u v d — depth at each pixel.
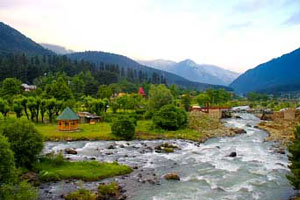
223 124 128.88
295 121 136.62
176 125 101.69
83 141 85.12
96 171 51.28
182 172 54.19
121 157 65.56
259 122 145.75
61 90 146.00
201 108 171.00
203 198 41.53
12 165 31.55
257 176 52.03
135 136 91.00
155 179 49.53
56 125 108.19
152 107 133.00
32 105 109.88
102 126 107.62
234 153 68.56
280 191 44.62
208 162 61.84
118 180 48.75
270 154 70.56
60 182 46.31
